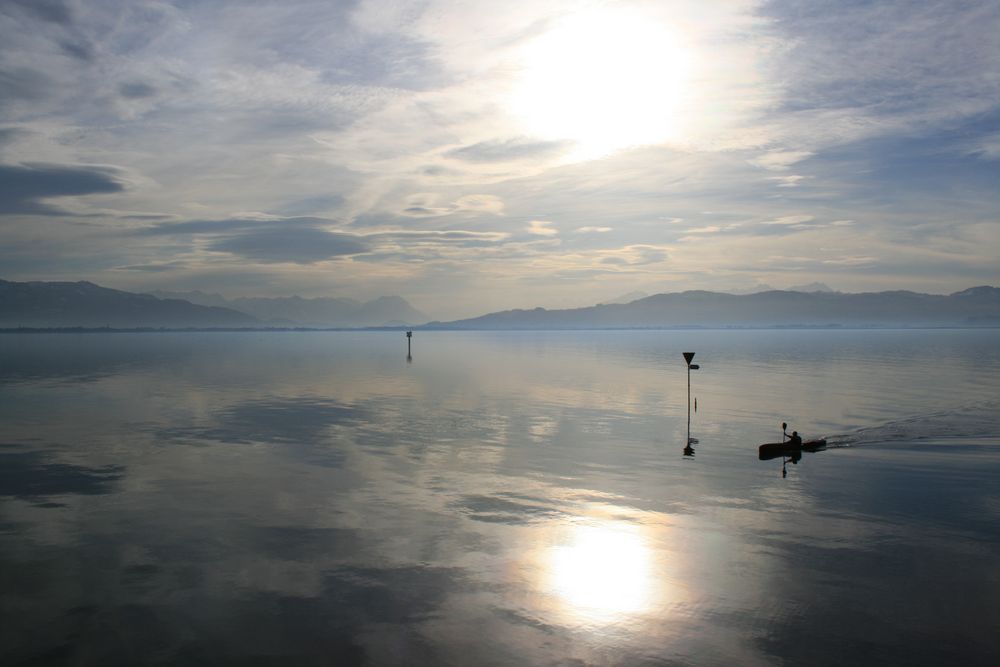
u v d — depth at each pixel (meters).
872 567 14.69
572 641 11.38
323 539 16.42
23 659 10.78
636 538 16.53
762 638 11.49
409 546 15.95
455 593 13.30
